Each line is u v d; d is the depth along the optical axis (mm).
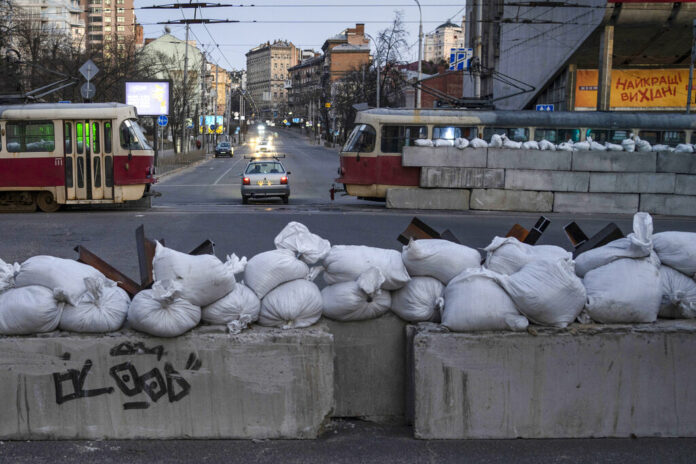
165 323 3832
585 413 3986
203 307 4016
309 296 4156
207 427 3961
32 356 3898
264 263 4184
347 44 131375
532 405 3977
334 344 4367
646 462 3736
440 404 3971
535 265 4051
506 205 19062
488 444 3926
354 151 20328
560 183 18984
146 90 43219
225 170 46812
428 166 19203
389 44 54031
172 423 3953
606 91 32844
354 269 4250
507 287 4012
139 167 18625
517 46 45312
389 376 4426
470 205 19188
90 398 3928
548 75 39938
